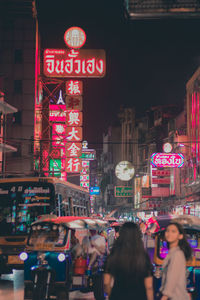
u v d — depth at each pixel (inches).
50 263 345.4
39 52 2362.2
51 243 352.8
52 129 1860.2
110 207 4653.1
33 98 2106.3
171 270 183.6
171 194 2620.6
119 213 4197.8
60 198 654.5
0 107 1365.7
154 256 317.7
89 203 956.6
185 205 2033.7
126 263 177.5
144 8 190.2
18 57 2146.9
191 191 2207.2
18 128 2068.2
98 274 380.8
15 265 594.9
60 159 1804.9
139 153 4436.5
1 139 1417.3
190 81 2338.8
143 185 3326.8
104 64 1537.9
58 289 343.0
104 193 6028.5
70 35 1545.3
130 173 2276.1
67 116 1525.6
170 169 2655.0
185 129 2549.2
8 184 643.5
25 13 2162.9
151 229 331.0
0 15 2155.5
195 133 2217.0
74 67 1555.1
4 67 2133.4
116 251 181.3
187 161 2283.5
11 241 608.1
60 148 1820.9
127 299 174.2
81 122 1525.6
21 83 2122.3
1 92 1464.1
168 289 181.0
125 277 176.4
